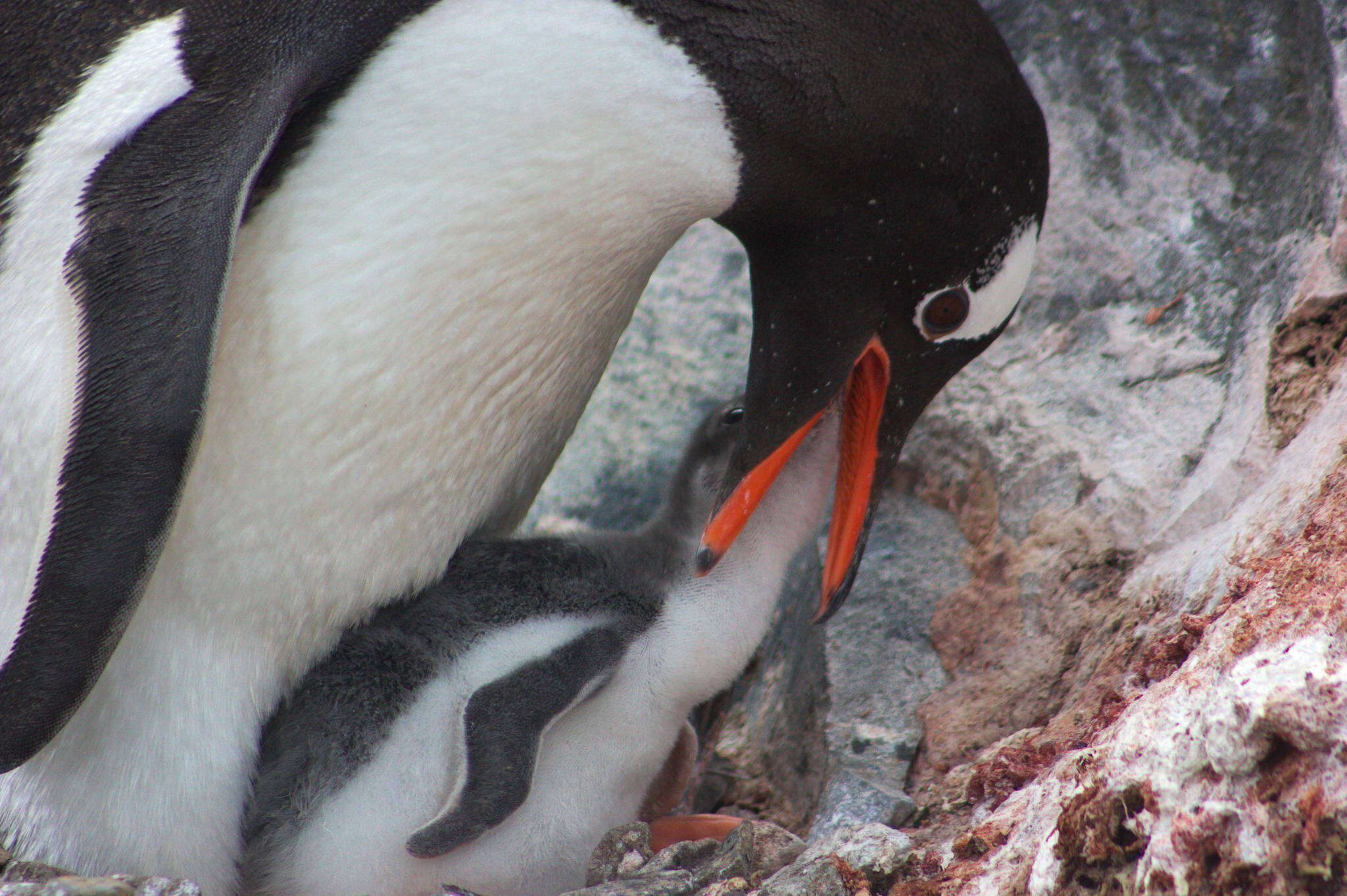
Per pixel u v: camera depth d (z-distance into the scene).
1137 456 7.94
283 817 6.08
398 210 5.56
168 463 4.94
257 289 5.54
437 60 5.49
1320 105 8.12
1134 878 4.34
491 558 6.40
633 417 10.88
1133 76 9.47
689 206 6.08
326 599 6.15
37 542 5.04
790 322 6.59
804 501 6.64
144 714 5.78
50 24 5.54
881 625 8.54
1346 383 6.41
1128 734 4.56
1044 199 6.46
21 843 5.93
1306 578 4.59
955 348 6.66
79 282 4.94
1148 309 8.73
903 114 5.93
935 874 5.20
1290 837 3.92
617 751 6.33
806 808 7.89
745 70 5.71
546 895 6.25
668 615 6.36
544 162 5.62
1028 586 7.90
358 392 5.75
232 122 5.12
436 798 6.06
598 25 5.56
